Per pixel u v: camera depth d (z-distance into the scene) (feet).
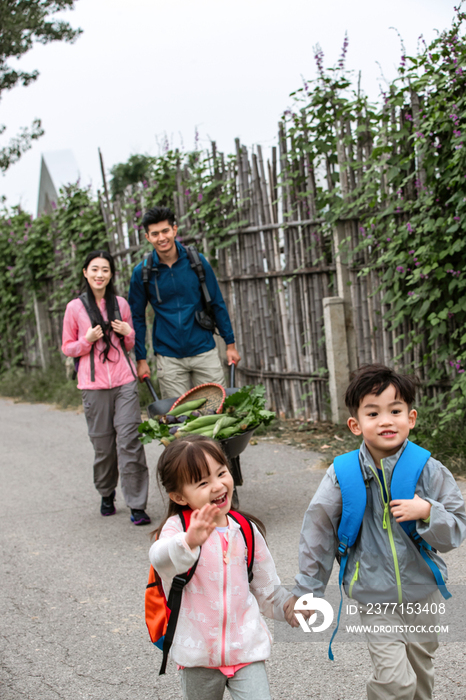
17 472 23.67
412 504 7.03
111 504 18.45
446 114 18.45
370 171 20.86
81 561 15.17
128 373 17.87
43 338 43.04
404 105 20.25
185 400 16.47
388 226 20.56
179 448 7.31
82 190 36.86
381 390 7.36
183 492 7.35
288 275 25.27
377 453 7.61
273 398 26.86
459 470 17.37
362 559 7.57
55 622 12.30
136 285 18.99
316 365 25.05
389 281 20.61
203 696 7.39
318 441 22.90
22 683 10.33
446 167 18.45
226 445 14.97
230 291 28.04
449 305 18.88
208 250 28.02
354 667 10.09
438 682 9.37
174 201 29.63
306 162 23.63
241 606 7.38
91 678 10.37
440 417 19.60
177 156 30.42
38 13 48.91
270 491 18.63
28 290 43.04
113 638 11.60
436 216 19.16
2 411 36.83
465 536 7.28
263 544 7.73
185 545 6.82
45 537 16.92
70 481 22.12
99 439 17.78
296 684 9.76
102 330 17.63
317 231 23.86
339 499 7.70
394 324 20.35
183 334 18.92
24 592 13.67
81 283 37.06
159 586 7.50
